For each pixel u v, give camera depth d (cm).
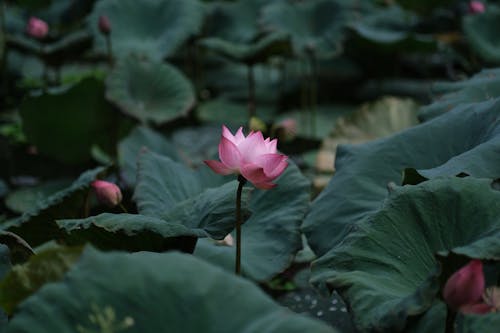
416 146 388
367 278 332
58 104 566
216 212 353
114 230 341
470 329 304
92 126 592
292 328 279
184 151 679
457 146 385
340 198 378
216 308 286
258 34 794
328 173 508
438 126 391
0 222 512
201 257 367
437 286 314
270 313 285
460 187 345
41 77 858
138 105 586
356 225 346
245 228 380
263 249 370
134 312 286
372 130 523
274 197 383
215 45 649
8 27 912
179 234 341
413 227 342
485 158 361
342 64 949
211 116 781
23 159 658
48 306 286
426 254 339
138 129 502
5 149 673
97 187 377
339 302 412
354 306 326
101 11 757
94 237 348
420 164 384
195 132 739
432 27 941
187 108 595
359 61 901
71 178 585
